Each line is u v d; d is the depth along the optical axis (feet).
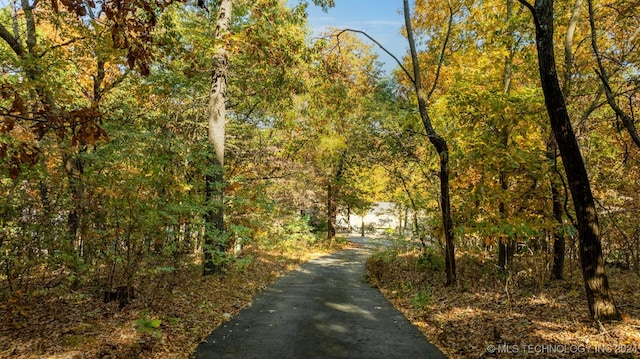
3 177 21.18
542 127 31.17
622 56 28.76
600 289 20.54
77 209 24.59
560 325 21.40
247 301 31.71
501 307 26.43
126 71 32.04
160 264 27.45
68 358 16.92
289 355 19.75
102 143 25.29
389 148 45.91
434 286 35.86
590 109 29.89
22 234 21.95
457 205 37.45
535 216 31.04
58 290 23.95
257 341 21.80
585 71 34.35
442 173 34.42
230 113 50.26
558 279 34.37
